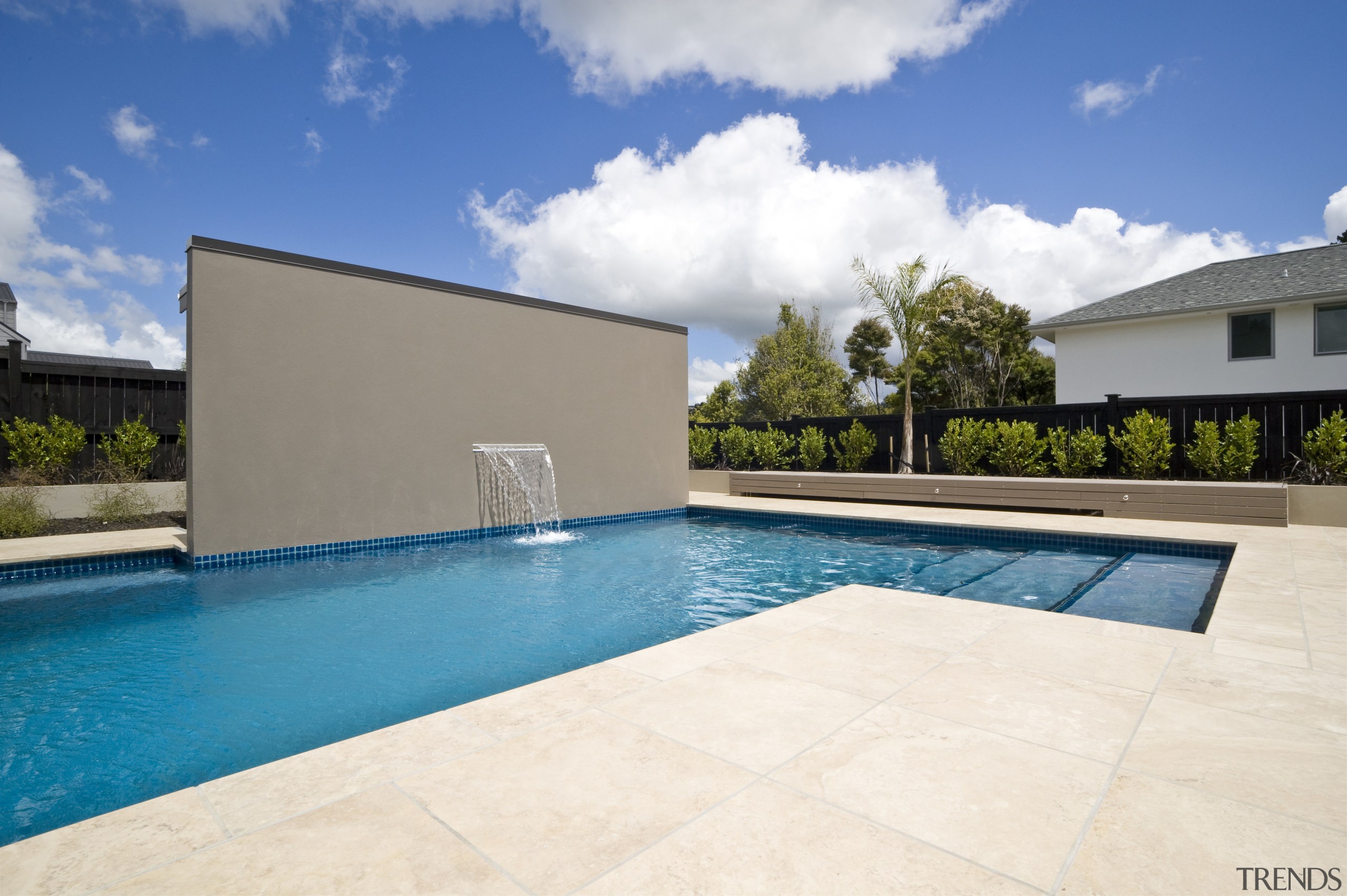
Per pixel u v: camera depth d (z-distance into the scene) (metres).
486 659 3.61
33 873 1.43
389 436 6.72
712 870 1.43
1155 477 8.81
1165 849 1.51
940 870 1.43
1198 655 2.92
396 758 1.98
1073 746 2.03
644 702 2.40
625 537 7.74
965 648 3.03
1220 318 11.98
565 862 1.47
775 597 4.98
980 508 8.70
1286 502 6.73
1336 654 2.91
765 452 12.71
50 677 3.34
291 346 6.07
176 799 1.76
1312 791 1.77
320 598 4.92
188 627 4.16
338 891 1.37
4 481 7.23
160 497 7.90
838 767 1.90
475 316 7.43
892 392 31.25
